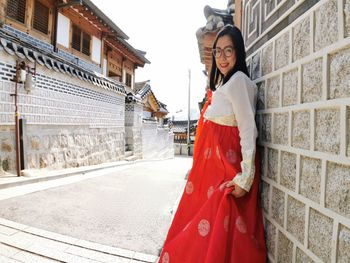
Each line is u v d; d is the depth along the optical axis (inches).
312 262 49.7
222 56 79.3
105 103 467.8
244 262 65.0
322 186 47.0
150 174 394.3
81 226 158.4
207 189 79.0
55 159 323.0
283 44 65.3
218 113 77.0
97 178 321.1
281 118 65.2
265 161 75.1
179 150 1282.0
